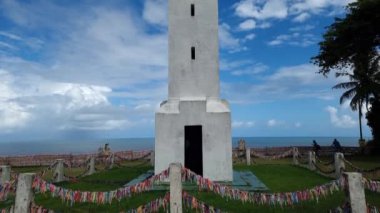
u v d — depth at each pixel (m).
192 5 16.53
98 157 26.94
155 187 13.37
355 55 32.69
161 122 15.27
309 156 21.58
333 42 31.94
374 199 11.31
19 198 8.48
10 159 27.89
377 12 27.94
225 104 16.27
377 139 33.06
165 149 15.07
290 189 13.60
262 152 35.19
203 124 15.22
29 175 8.62
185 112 15.28
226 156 14.98
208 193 12.13
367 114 34.28
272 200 8.63
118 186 15.02
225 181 14.76
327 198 11.23
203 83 15.96
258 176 17.72
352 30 29.98
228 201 10.98
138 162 29.19
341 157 16.62
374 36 30.03
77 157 29.50
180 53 16.17
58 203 11.27
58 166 16.66
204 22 16.39
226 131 15.16
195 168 18.55
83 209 10.52
